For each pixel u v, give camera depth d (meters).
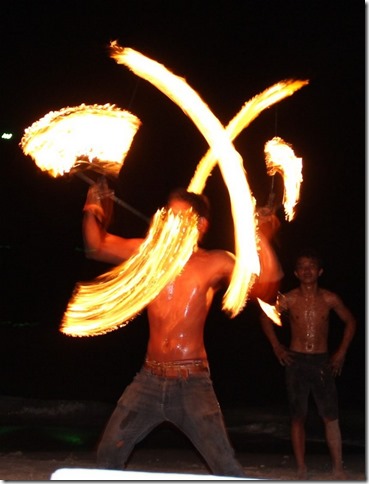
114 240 5.48
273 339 8.02
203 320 5.31
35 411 12.32
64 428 11.27
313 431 11.31
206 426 5.13
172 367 5.21
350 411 12.79
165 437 10.52
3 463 7.82
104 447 5.27
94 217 5.41
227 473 5.11
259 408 12.84
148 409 5.23
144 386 5.25
